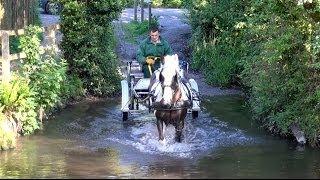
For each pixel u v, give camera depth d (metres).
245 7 18.14
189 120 13.55
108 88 16.36
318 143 11.52
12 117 12.12
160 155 10.81
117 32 25.44
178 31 25.42
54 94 13.56
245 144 11.59
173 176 9.26
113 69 16.72
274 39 12.53
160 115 11.32
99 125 13.14
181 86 11.37
